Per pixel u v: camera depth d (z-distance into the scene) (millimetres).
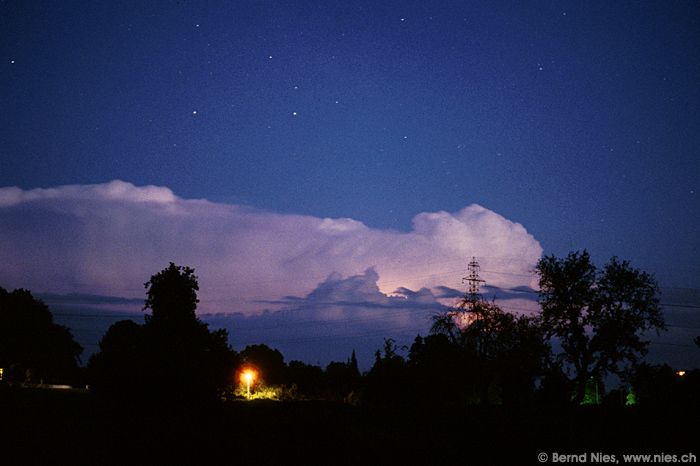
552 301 56906
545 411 41750
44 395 29000
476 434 31234
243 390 69625
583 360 55406
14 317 86188
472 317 60812
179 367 26328
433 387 44000
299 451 23281
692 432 31188
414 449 25469
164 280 27703
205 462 20406
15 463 18297
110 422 24266
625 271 56094
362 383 46719
